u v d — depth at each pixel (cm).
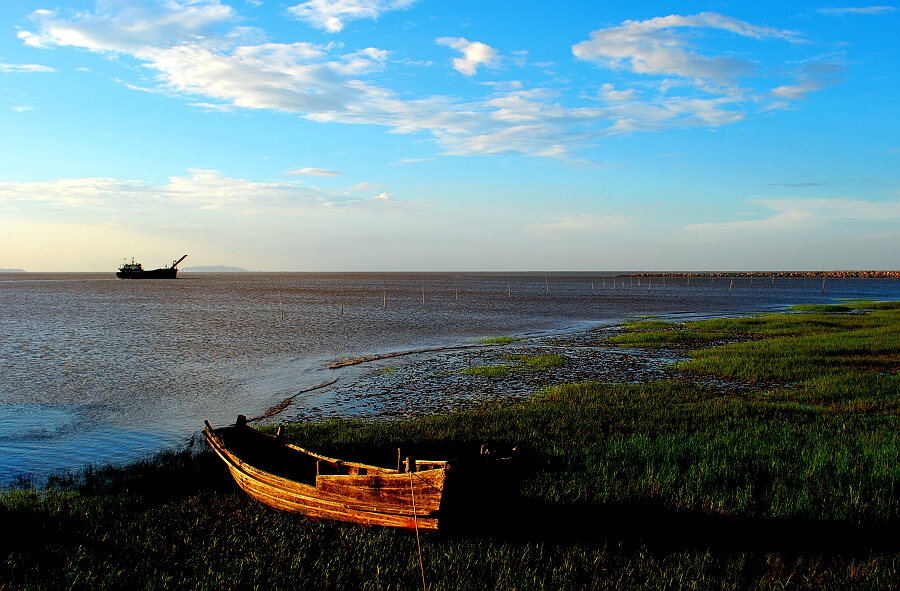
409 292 12900
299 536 1089
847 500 1168
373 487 1079
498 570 945
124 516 1207
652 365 3219
